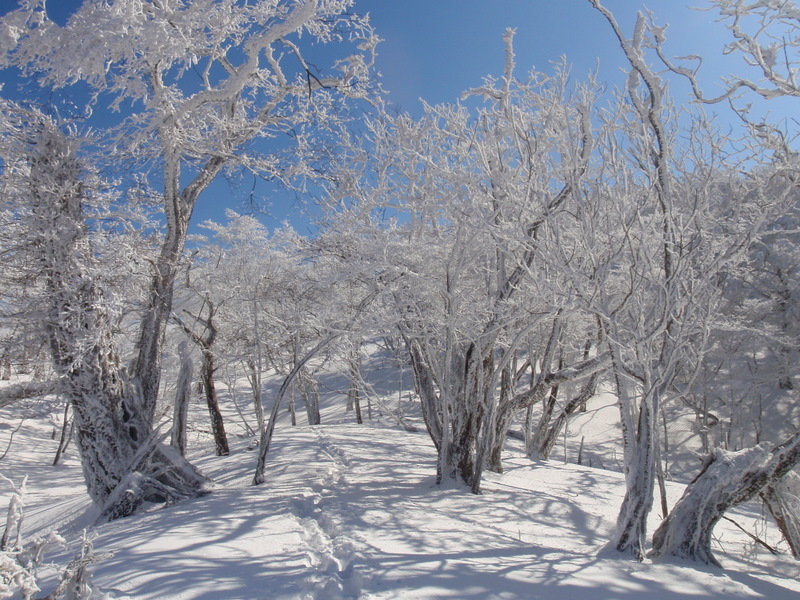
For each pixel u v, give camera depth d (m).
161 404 19.89
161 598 3.71
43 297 8.25
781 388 24.12
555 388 15.10
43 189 7.91
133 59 6.65
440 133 8.05
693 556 5.52
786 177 5.93
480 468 8.29
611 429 23.11
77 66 6.21
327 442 14.45
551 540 6.28
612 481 11.53
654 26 5.61
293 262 18.23
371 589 4.02
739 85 5.38
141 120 7.84
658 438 6.17
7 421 22.62
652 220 5.91
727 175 6.67
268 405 35.09
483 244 7.85
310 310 11.19
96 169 8.69
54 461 19.38
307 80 9.06
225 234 19.28
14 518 3.39
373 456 12.58
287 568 4.40
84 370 8.30
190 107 8.02
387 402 26.70
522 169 7.62
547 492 9.56
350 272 8.42
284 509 6.57
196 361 19.73
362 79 9.52
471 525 6.47
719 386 21.78
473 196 7.30
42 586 4.07
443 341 8.86
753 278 21.30
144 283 9.73
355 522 6.02
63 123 8.47
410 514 6.64
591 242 5.58
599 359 8.67
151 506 8.12
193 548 4.94
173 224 9.31
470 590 4.08
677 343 5.50
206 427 25.17
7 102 8.08
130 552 4.87
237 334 20.22
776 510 6.23
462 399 8.88
